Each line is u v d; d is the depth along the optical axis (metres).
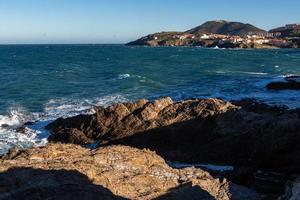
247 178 15.40
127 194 10.04
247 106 26.53
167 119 22.45
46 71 64.56
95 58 107.19
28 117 29.06
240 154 19.17
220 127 20.95
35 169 9.77
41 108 32.38
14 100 36.06
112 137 22.73
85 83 48.25
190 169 12.79
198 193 11.00
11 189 8.82
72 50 175.38
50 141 23.36
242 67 72.38
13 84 46.50
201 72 61.94
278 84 41.22
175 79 52.19
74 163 10.59
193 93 39.66
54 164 10.27
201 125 21.69
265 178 14.89
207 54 127.50
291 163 17.41
